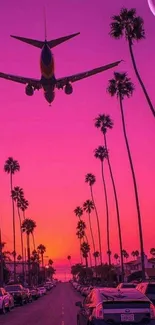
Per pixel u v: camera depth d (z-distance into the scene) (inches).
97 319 519.5
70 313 1338.6
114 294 546.9
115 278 3703.3
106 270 3656.5
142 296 544.1
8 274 4082.2
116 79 2188.7
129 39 1696.6
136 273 3481.8
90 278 5438.0
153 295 925.2
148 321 517.7
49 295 3075.8
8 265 5383.9
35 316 1269.7
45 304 1948.8
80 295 2893.7
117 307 522.0
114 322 516.1
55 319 1135.6
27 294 2065.7
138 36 1692.9
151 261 4505.4
